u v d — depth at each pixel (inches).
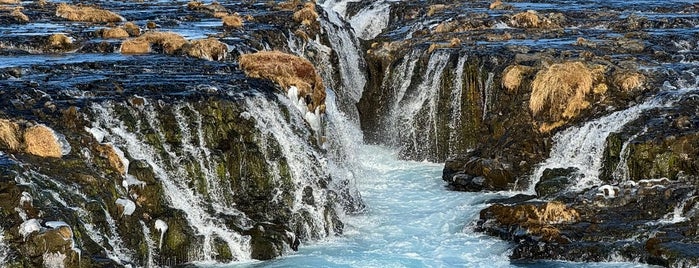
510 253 864.3
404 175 1208.2
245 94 970.7
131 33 1434.5
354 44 1651.1
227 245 836.6
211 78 1043.9
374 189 1129.4
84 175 780.6
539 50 1315.2
